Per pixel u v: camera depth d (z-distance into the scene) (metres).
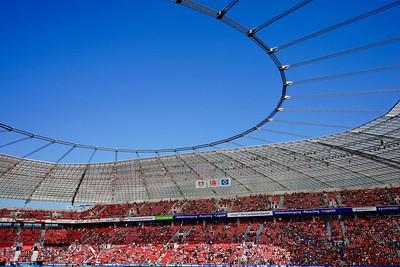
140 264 68.62
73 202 96.81
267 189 84.81
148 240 79.75
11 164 84.44
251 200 83.62
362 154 67.44
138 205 93.44
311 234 68.06
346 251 60.06
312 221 72.44
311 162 73.88
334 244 63.28
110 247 79.75
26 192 91.75
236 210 80.19
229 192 88.19
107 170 92.44
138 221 86.06
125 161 89.88
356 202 71.50
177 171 88.69
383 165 67.88
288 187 82.75
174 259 68.88
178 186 91.19
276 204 79.00
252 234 72.94
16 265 72.69
